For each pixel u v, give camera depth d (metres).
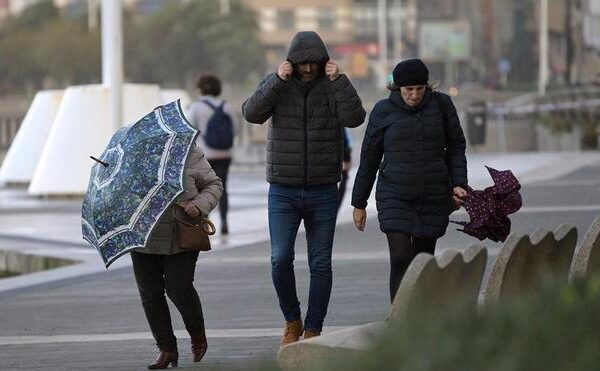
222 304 28.97
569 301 12.04
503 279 16.44
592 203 47.62
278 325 26.02
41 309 29.64
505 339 10.91
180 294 21.19
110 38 54.22
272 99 21.67
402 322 11.85
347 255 36.56
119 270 35.69
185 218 20.92
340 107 21.59
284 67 21.48
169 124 21.09
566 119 90.12
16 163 69.06
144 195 20.41
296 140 21.80
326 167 21.89
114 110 54.34
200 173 21.16
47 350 24.39
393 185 21.33
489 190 20.72
